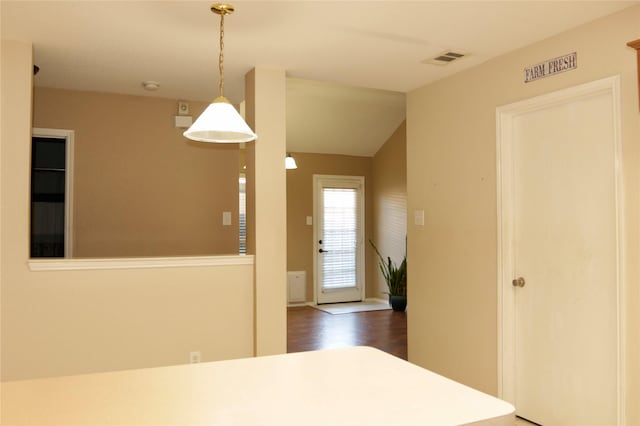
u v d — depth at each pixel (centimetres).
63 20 287
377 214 857
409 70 383
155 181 466
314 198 829
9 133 313
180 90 442
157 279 341
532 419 335
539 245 332
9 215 312
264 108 371
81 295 323
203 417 114
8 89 314
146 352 337
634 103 268
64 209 441
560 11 276
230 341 361
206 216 484
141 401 124
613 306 286
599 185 294
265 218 367
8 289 310
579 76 297
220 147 492
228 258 360
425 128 425
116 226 452
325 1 263
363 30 303
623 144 272
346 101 699
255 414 116
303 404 123
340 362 160
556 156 321
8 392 130
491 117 357
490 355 357
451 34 310
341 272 848
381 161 847
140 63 366
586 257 301
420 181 430
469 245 376
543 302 328
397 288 762
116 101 453
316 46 330
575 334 308
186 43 324
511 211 350
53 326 317
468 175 378
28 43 320
